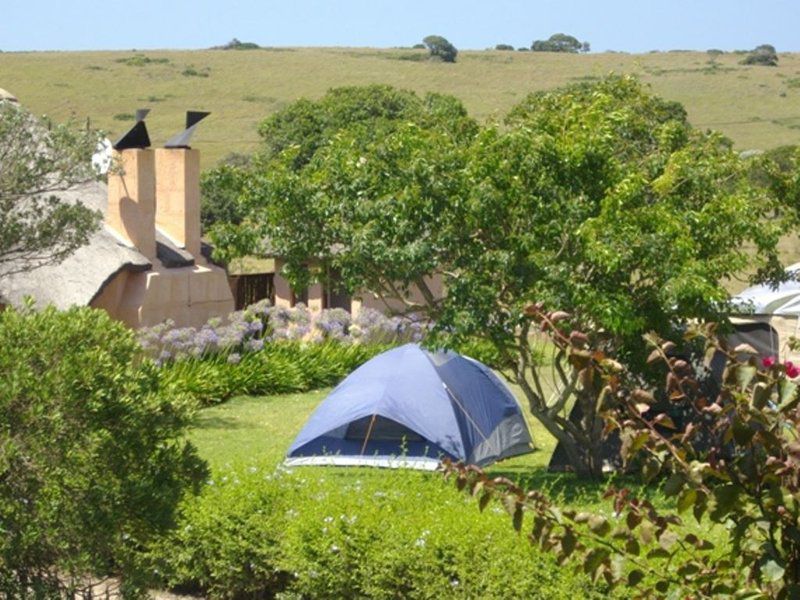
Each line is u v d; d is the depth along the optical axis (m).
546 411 15.41
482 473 5.21
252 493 10.63
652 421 4.98
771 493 4.39
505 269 14.06
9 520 7.53
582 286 13.63
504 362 15.96
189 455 8.27
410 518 9.85
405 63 110.88
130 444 7.82
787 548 4.54
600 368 5.00
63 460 7.56
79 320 7.92
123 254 23.53
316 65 109.25
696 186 14.70
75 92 93.69
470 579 9.02
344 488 11.07
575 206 14.04
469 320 14.17
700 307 13.98
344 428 16.61
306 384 24.61
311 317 26.27
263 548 10.31
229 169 15.64
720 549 7.73
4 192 19.28
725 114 81.94
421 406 16.34
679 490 4.70
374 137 17.47
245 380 23.58
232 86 98.69
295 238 15.16
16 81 97.06
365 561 9.64
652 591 5.06
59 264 21.52
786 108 84.56
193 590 10.91
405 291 15.08
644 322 13.80
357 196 14.87
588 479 15.43
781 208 17.23
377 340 26.86
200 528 10.55
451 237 14.21
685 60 115.19
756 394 4.50
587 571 5.03
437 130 15.86
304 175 15.41
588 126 14.45
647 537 4.92
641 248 13.57
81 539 7.62
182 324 24.75
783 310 22.81
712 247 14.51
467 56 117.62
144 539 8.23
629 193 13.77
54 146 19.78
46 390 7.43
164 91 95.88
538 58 116.56
